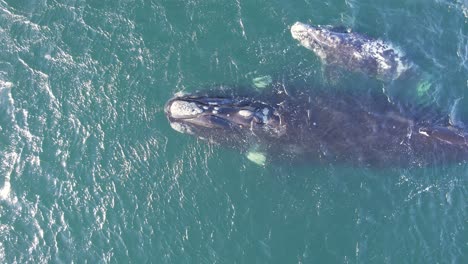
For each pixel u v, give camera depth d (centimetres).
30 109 4425
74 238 4028
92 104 4359
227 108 4059
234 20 4425
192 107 4034
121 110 4303
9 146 4334
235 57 4316
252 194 3962
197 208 3981
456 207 3919
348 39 4294
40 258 4003
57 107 4403
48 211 4122
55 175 4216
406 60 4288
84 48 4538
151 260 3906
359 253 3803
